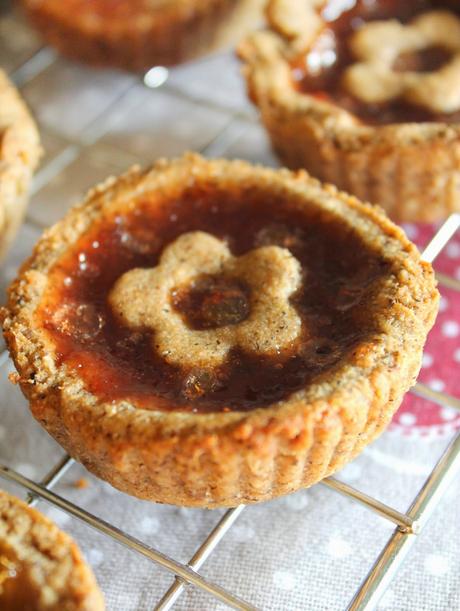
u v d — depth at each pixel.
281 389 0.19
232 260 0.21
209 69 0.32
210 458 0.18
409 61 0.27
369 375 0.18
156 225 0.22
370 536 0.20
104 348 0.20
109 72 0.32
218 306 0.20
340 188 0.26
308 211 0.22
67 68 0.32
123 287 0.21
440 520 0.21
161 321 0.20
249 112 0.30
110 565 0.20
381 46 0.27
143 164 0.29
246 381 0.19
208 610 0.19
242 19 0.30
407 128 0.24
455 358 0.24
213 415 0.18
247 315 0.20
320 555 0.20
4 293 0.25
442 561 0.20
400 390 0.19
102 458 0.18
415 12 0.28
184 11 0.29
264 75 0.26
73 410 0.18
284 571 0.20
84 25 0.29
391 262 0.20
